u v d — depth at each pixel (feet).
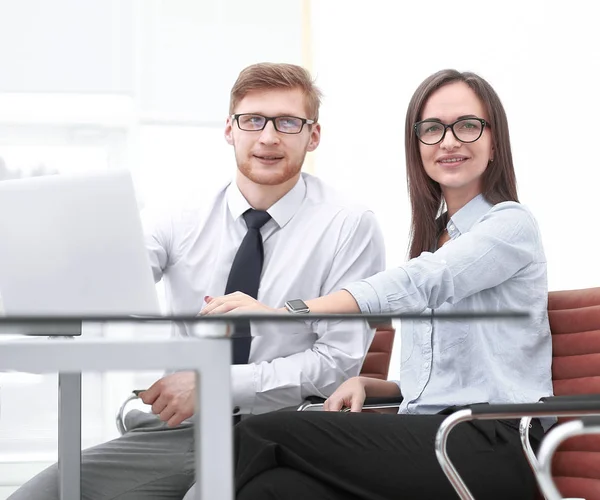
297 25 18.01
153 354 4.13
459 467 6.24
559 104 15.84
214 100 17.80
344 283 8.61
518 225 7.12
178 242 8.86
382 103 17.72
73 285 5.82
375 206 17.62
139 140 17.57
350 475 6.07
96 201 5.84
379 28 17.76
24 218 5.82
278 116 8.55
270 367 7.98
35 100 17.34
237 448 6.06
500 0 16.69
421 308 6.74
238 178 8.75
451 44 17.24
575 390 7.04
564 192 15.62
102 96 17.52
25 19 17.30
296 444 6.06
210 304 6.04
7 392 16.08
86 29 17.47
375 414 6.34
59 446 6.68
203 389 4.15
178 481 7.71
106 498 7.50
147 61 17.66
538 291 7.17
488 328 7.07
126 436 8.00
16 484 15.83
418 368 7.23
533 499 6.46
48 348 4.09
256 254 8.50
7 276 5.82
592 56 15.62
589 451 6.75
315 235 8.64
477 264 6.90
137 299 5.88
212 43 17.83
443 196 7.79
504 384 6.86
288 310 6.13
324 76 17.90
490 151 7.51
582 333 7.07
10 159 17.21
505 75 16.49
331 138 17.78
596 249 15.23
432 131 7.48
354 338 8.17
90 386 16.22
